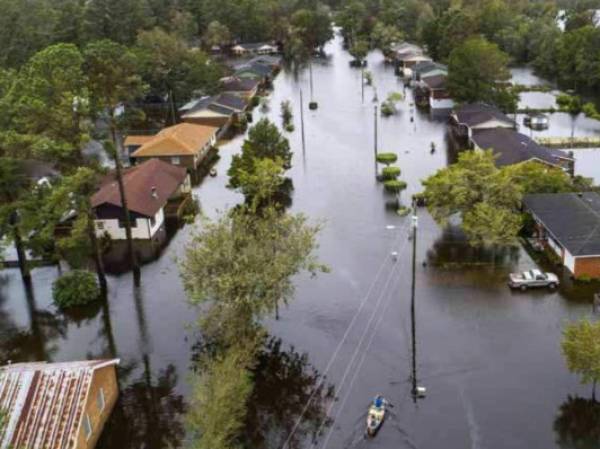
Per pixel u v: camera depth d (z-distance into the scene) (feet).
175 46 367.66
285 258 135.85
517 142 238.89
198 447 101.76
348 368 135.64
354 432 117.80
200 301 134.41
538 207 185.78
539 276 161.79
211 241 135.54
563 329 144.77
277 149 240.53
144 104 366.22
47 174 207.31
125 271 182.09
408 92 392.68
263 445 115.55
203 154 279.69
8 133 162.71
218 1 543.80
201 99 349.00
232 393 113.60
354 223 205.87
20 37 344.69
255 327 139.44
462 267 174.70
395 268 175.83
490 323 148.66
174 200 229.45
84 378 110.63
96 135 175.52
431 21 481.05
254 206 165.27
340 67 491.31
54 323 158.10
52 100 165.58
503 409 121.49
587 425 116.67
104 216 196.85
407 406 123.44
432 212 185.98
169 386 132.26
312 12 564.71
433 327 148.25
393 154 264.11
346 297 162.40
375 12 618.44
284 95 399.65
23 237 174.60
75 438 104.22
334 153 280.10
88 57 163.32
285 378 133.28
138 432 120.06
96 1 416.26
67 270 184.44
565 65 400.06
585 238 165.68
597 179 233.35
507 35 481.46
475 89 315.37
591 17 488.85
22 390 108.88
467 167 186.91
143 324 155.22
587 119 325.42
